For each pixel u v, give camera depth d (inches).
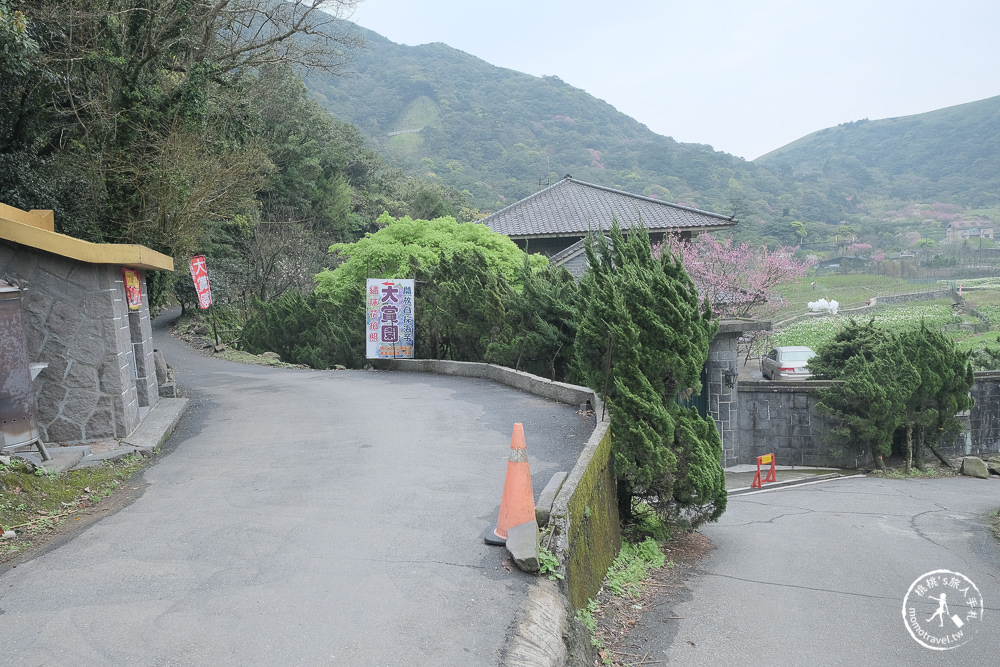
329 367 796.6
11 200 453.4
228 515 223.6
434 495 241.8
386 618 151.5
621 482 313.1
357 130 2352.4
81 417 331.9
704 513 338.0
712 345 684.7
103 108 488.7
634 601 238.1
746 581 280.7
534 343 524.4
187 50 564.7
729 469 697.0
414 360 678.5
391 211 2206.0
